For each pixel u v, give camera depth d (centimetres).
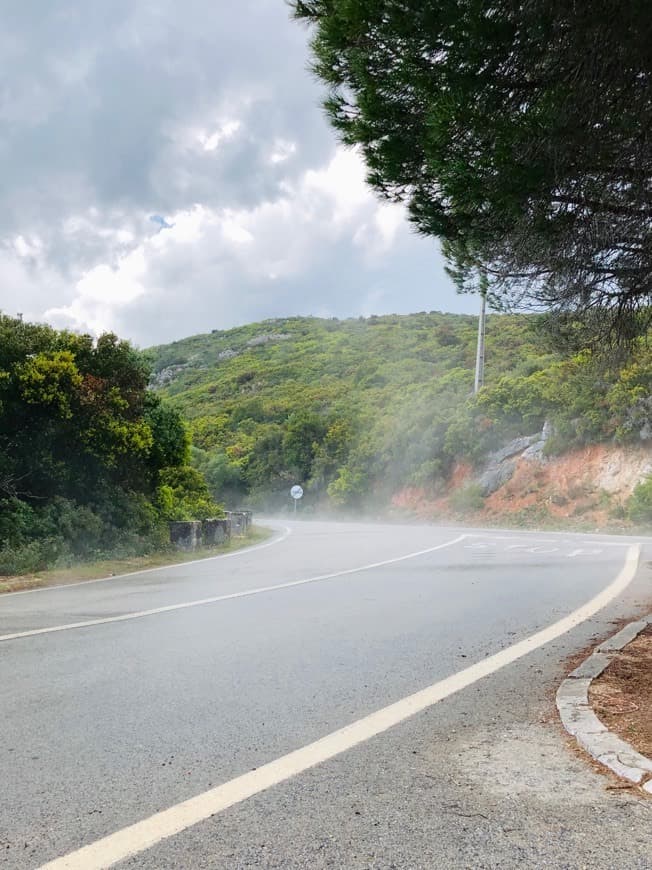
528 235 613
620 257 670
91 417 1691
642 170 572
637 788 361
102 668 624
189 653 685
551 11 480
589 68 506
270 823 325
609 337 847
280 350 11788
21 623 848
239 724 473
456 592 1102
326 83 648
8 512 1524
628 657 639
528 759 406
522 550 1856
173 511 2284
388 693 548
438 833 314
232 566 1555
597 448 3431
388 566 1500
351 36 557
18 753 418
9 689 556
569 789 362
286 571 1430
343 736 450
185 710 503
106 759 408
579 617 881
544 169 530
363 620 862
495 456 4022
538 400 3981
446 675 604
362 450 5050
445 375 5672
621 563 1505
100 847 304
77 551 1644
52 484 1694
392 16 519
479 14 491
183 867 286
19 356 1647
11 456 1631
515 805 343
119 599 1059
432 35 513
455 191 556
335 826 322
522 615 895
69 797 356
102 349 1855
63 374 1620
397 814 334
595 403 3522
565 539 2253
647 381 3353
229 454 6900
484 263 755
